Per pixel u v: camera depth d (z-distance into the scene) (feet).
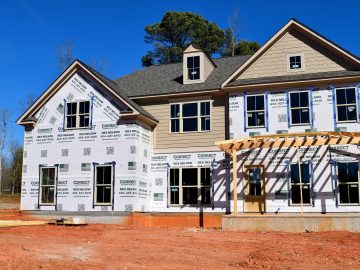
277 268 33.27
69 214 75.66
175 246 44.65
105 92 77.41
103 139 76.02
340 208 66.74
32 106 80.89
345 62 70.28
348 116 68.33
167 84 83.30
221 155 74.74
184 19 171.63
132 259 36.29
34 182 79.41
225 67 85.46
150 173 78.33
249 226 62.03
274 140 66.03
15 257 35.58
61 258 35.96
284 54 73.36
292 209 68.74
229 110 74.08
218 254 39.93
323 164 68.54
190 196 75.56
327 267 33.78
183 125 78.38
